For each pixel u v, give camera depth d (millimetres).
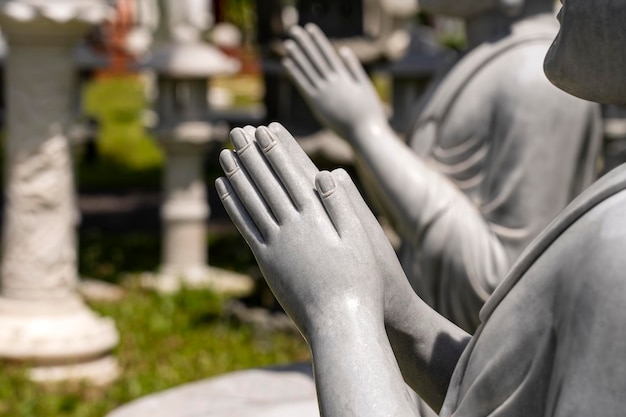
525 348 1969
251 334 8078
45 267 7203
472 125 3951
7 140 7191
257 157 2137
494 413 2016
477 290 3750
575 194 3936
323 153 7141
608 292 1814
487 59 3975
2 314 7219
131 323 8422
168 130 9234
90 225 12008
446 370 2305
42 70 7031
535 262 1990
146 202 13273
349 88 3990
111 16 7648
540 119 3832
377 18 7602
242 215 2150
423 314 2322
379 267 2133
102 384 7188
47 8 6746
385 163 3863
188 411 4125
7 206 7227
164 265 9711
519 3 4016
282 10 7914
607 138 6031
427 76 8516
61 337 7137
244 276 9805
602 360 1811
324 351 2025
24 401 6707
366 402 1958
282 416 3814
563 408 1850
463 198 3836
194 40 9219
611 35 1958
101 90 21234
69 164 7297
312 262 2066
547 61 2096
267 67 8000
